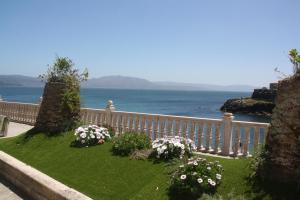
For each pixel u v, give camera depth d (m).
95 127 12.91
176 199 7.73
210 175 7.82
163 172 8.94
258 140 10.67
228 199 7.17
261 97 57.25
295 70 7.25
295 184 6.84
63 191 7.21
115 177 9.50
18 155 12.99
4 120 17.77
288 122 7.09
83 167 10.60
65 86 14.59
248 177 7.66
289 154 7.01
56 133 14.09
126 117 14.62
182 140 10.30
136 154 10.37
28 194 8.38
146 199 8.04
